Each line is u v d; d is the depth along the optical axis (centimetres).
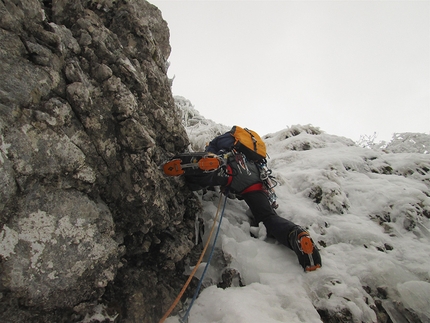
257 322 220
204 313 244
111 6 277
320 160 460
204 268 289
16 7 187
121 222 238
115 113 231
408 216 352
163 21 388
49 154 189
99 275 208
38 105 188
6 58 179
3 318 169
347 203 378
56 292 186
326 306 251
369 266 286
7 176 167
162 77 308
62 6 235
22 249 173
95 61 236
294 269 283
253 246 305
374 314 249
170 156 302
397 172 458
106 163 224
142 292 241
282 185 408
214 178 315
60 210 192
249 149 346
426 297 260
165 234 276
